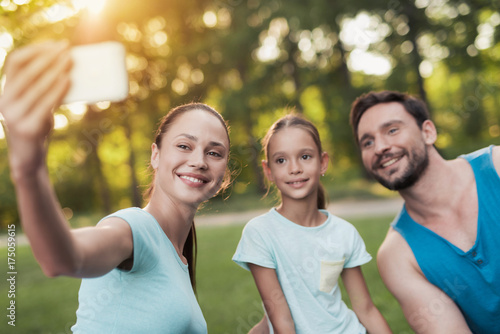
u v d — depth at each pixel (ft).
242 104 68.80
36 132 3.61
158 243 6.23
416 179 9.37
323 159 10.32
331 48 71.41
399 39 68.03
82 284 6.26
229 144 7.32
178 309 6.13
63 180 79.00
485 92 73.77
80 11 15.38
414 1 66.08
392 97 9.68
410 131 9.41
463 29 66.85
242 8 68.69
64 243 4.25
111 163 94.89
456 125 78.69
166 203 6.89
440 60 70.49
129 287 5.97
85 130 59.88
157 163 7.20
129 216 5.93
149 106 67.56
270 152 9.76
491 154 9.41
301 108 72.18
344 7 65.51
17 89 3.58
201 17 71.51
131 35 66.03
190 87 70.18
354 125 10.34
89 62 3.79
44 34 17.56
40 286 25.09
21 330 16.99
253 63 72.74
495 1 63.82
